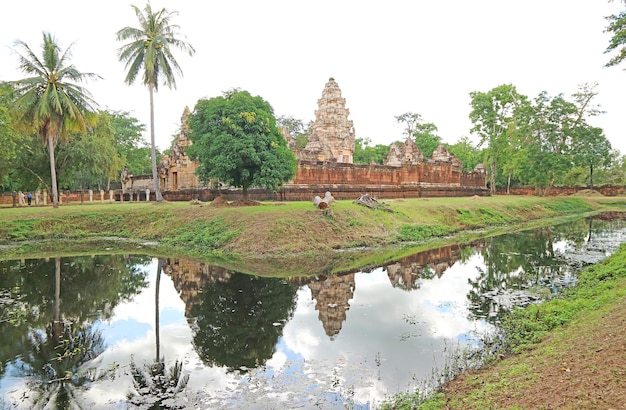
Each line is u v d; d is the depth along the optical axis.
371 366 8.79
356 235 23.88
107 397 7.78
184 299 13.95
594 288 12.74
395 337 10.38
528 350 8.68
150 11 30.11
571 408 5.34
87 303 13.69
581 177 72.00
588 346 7.38
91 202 39.03
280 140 26.03
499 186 70.06
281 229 22.08
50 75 28.16
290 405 7.32
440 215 31.42
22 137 28.56
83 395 7.88
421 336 10.44
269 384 8.10
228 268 18.27
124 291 14.96
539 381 6.50
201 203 28.84
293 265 18.80
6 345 10.32
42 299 14.15
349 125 44.88
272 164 24.19
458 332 10.66
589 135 47.94
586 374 6.20
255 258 20.16
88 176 52.31
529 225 34.59
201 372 8.72
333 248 22.16
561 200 49.09
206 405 7.39
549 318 10.34
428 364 8.84
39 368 9.06
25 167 34.97
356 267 18.45
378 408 7.13
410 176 42.22
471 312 12.21
